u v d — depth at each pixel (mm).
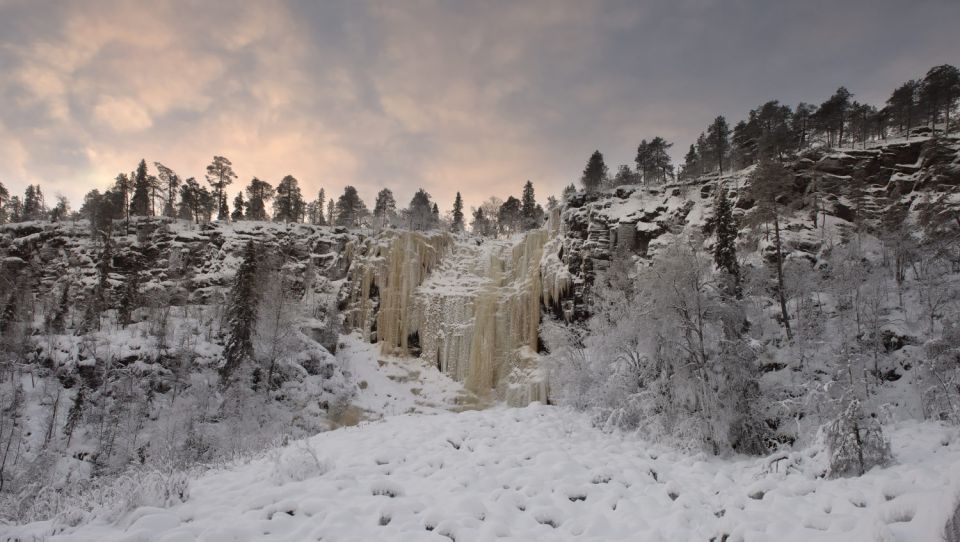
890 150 43875
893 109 51688
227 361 31906
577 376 21500
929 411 18109
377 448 10633
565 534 6770
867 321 23953
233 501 7406
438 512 7039
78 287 51656
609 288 24578
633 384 18250
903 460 10734
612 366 19438
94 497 7777
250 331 32938
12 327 33531
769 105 58781
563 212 47562
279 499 7457
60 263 55625
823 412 14141
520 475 8945
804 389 16719
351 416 36188
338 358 44219
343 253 56906
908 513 5195
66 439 25578
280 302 35344
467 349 45438
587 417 17625
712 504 7742
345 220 77125
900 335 23641
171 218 64812
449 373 45375
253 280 33562
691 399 15500
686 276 16297
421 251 53969
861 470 9578
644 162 63625
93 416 26953
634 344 18734
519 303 45219
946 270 27562
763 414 15195
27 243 57656
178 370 31531
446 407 41125
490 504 7520
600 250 42281
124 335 34875
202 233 59000
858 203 38125
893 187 41750
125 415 26750
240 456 11570
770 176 28719
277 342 34281
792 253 33906
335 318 47188
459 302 47562
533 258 48094
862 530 5230
